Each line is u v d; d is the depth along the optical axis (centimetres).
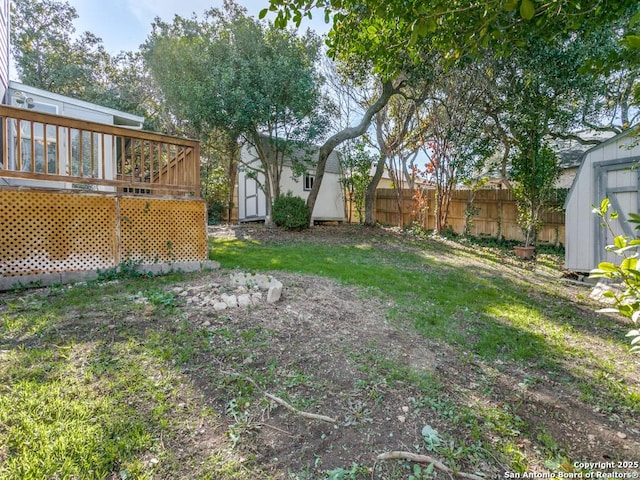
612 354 320
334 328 315
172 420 183
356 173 1273
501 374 268
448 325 354
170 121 1249
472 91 884
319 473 159
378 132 1130
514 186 919
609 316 439
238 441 174
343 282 474
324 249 755
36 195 393
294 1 252
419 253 791
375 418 200
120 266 438
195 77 898
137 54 1492
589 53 692
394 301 412
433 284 517
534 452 184
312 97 896
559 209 880
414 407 213
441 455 176
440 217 1053
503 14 272
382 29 321
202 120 890
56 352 230
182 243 508
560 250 913
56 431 165
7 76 671
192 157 521
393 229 1153
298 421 192
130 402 191
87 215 428
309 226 1060
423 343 307
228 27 928
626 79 731
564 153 1115
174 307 321
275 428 186
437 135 1001
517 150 884
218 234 935
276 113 873
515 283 586
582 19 277
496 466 172
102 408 183
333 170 1406
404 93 1017
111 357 230
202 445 170
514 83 814
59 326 268
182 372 224
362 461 168
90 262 431
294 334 293
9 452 152
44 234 398
